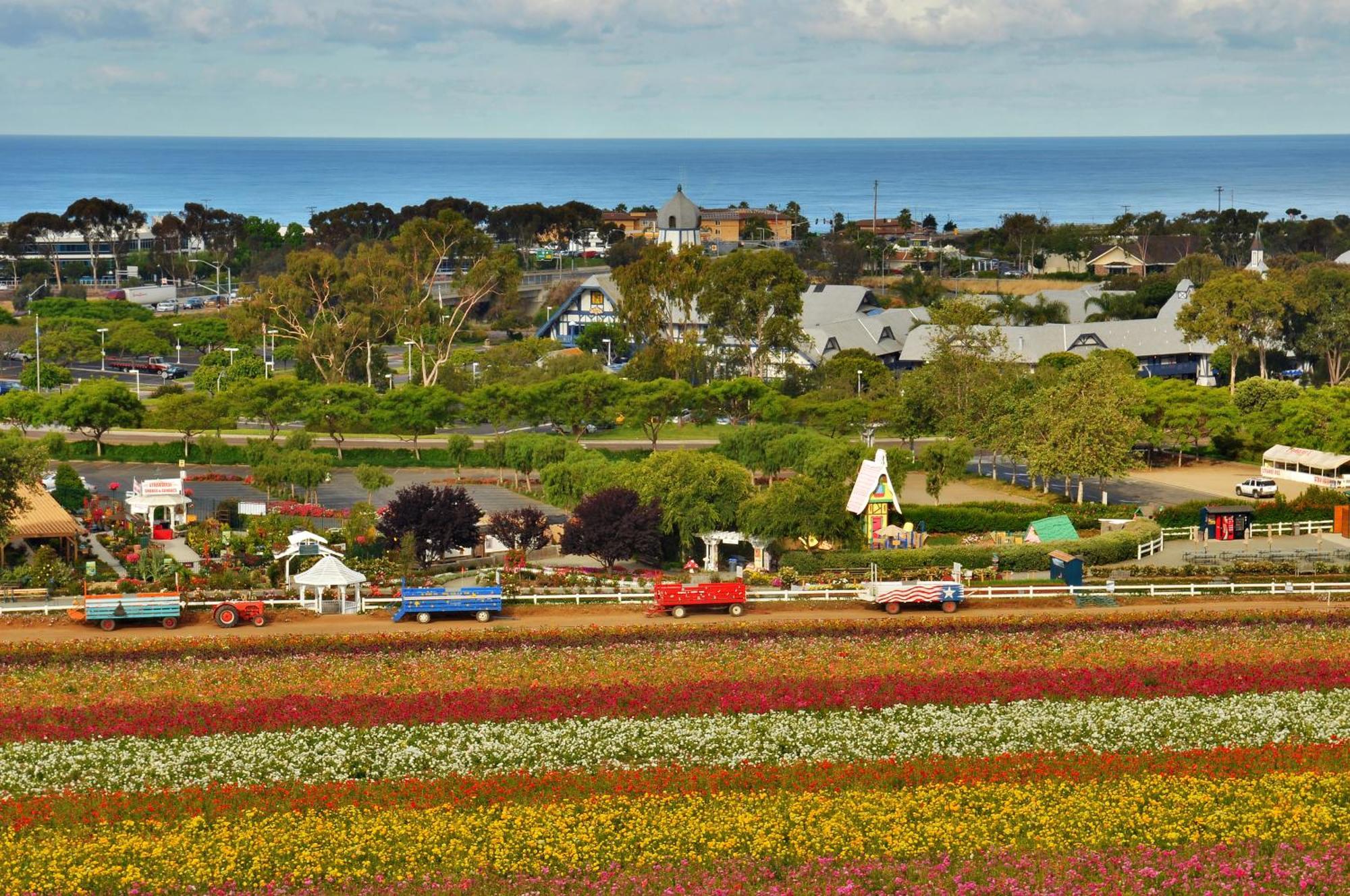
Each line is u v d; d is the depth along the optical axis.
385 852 78.12
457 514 145.00
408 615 125.00
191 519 163.12
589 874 76.25
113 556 150.75
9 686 106.81
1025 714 101.00
